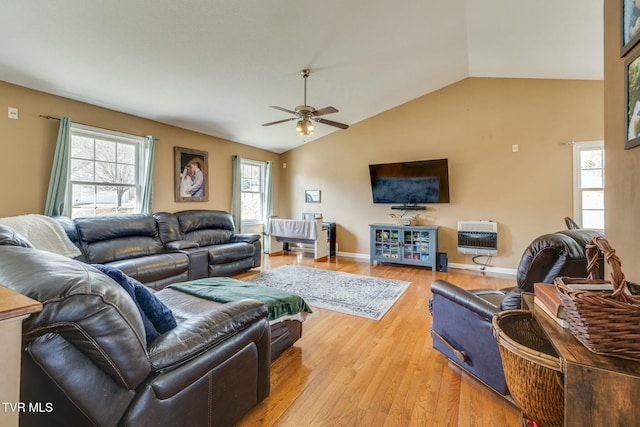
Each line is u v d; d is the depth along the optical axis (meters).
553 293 1.12
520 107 4.48
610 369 0.76
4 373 0.71
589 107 4.07
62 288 0.83
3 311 0.68
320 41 3.16
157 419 1.05
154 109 4.13
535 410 0.97
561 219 4.24
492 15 2.92
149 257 3.47
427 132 5.18
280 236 5.98
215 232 4.81
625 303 0.79
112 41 2.66
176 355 1.12
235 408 1.41
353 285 3.99
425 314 3.00
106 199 3.98
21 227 2.73
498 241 4.67
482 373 1.73
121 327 0.93
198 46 2.90
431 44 3.60
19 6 2.17
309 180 6.58
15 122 3.15
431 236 4.84
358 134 5.91
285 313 2.15
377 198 5.65
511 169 4.55
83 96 3.57
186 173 4.95
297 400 1.71
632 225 1.30
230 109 4.45
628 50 1.31
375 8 2.79
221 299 2.12
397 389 1.81
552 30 2.94
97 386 0.93
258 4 2.49
